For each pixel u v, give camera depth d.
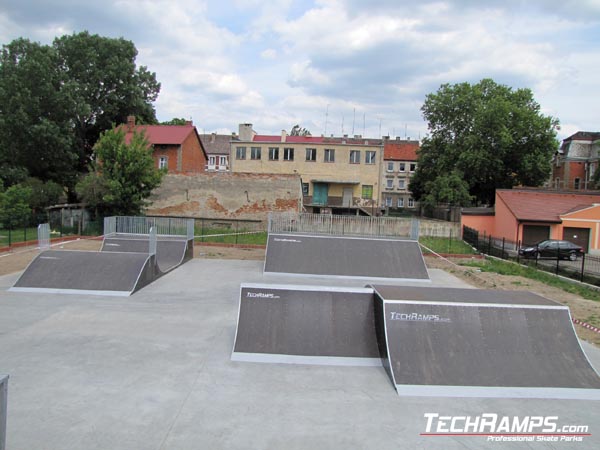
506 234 28.50
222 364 6.79
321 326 7.52
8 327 8.35
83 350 7.23
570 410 5.71
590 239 27.12
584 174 48.00
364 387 6.13
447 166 37.44
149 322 8.95
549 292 14.37
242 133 41.06
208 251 21.16
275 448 4.53
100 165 24.23
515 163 36.81
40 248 16.48
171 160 34.78
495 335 6.85
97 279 11.80
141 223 22.56
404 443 4.73
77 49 36.22
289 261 15.73
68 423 4.89
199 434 4.75
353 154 40.06
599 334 9.54
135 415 5.12
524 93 37.31
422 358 6.48
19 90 31.42
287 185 30.42
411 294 7.63
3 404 3.11
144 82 41.28
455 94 38.53
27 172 33.53
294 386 6.09
